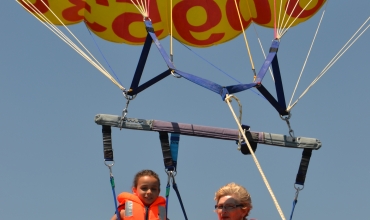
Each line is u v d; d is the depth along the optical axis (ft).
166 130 37.29
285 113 38.70
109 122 37.27
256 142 37.65
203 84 35.76
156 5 51.39
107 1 50.16
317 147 37.27
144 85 38.86
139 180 37.63
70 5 49.34
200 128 37.52
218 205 29.99
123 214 37.29
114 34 50.93
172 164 37.11
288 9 48.75
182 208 37.11
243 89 36.04
